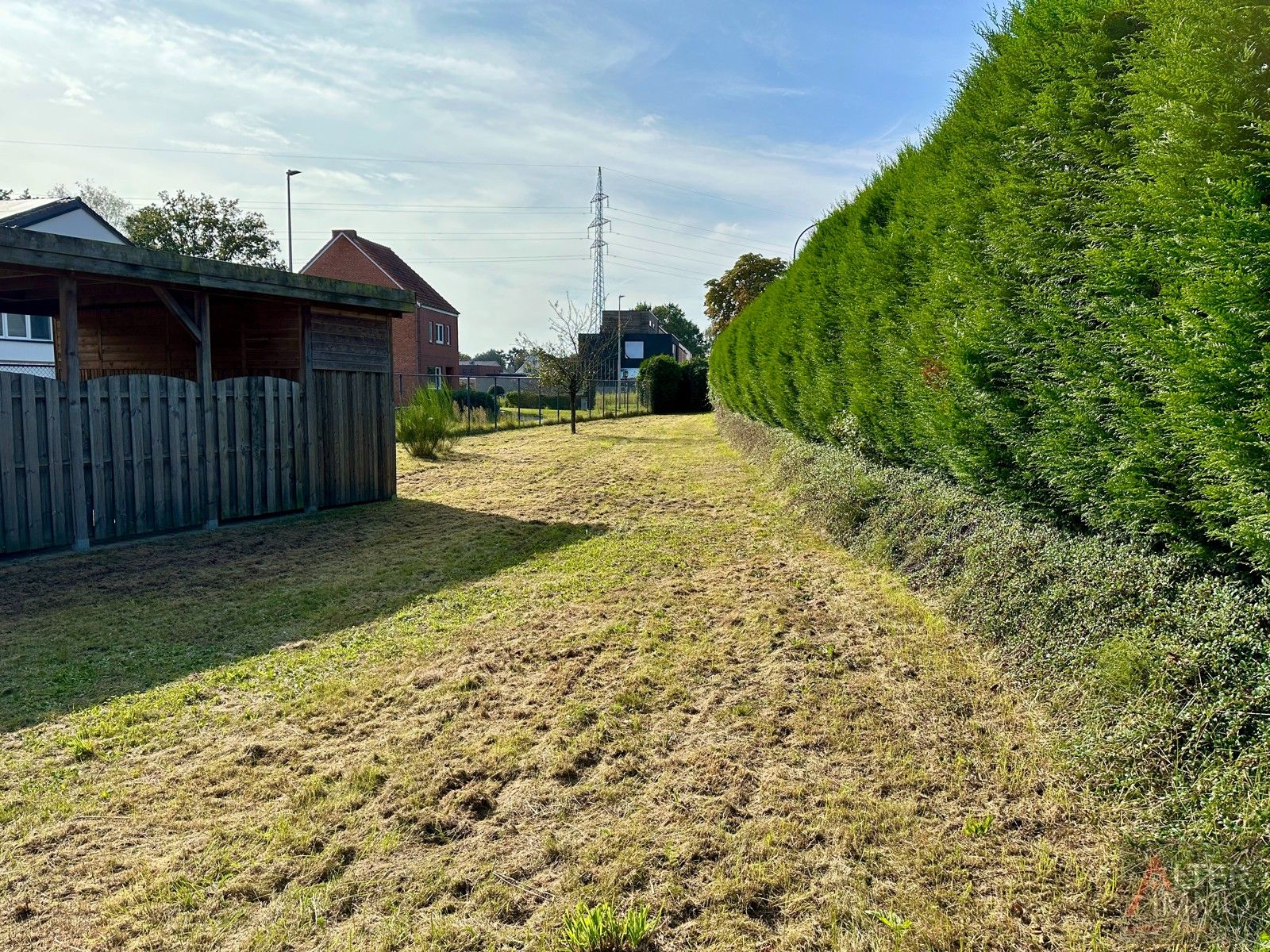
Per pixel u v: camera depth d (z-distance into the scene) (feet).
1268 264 8.05
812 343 27.76
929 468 20.30
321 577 20.04
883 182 23.98
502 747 10.55
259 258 114.21
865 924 7.10
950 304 16.90
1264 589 9.23
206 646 14.74
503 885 7.75
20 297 33.83
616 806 9.14
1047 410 12.62
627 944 6.83
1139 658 9.32
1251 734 8.01
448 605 17.44
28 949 6.89
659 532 25.02
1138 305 10.36
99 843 8.45
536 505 31.53
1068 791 8.97
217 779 9.82
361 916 7.34
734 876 7.81
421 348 118.73
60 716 11.66
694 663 13.52
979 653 13.10
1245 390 8.30
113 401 23.17
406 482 39.04
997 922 7.07
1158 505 10.46
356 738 10.96
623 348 196.65
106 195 141.28
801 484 27.40
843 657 13.58
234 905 7.47
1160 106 9.78
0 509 20.40
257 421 28.02
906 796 9.19
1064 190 12.79
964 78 18.75
